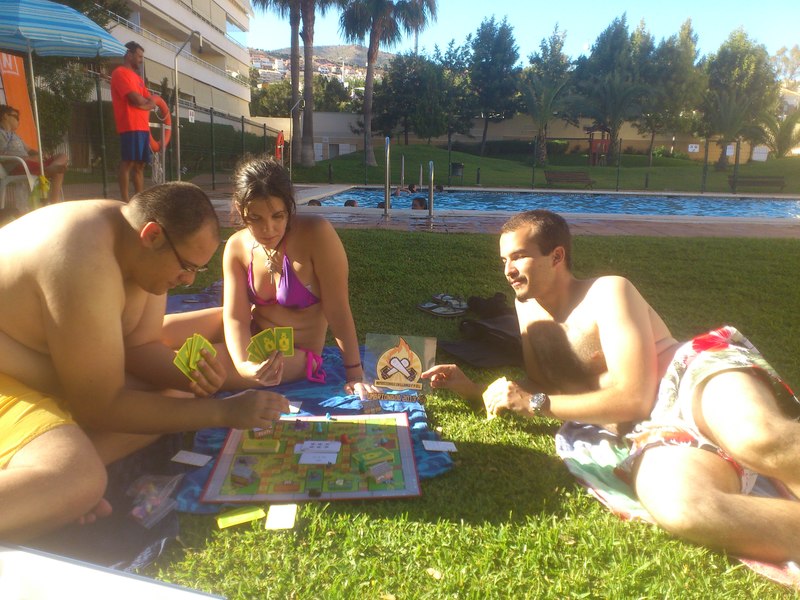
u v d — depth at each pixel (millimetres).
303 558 1990
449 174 26500
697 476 2061
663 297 5426
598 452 2713
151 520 2164
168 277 2209
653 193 22656
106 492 2311
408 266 6223
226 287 3357
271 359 2873
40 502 1771
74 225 2059
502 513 2270
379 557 2004
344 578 1892
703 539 2023
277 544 2062
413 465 2561
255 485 2396
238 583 1863
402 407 3137
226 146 25094
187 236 2104
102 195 12188
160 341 2789
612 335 2541
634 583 1887
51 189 7570
